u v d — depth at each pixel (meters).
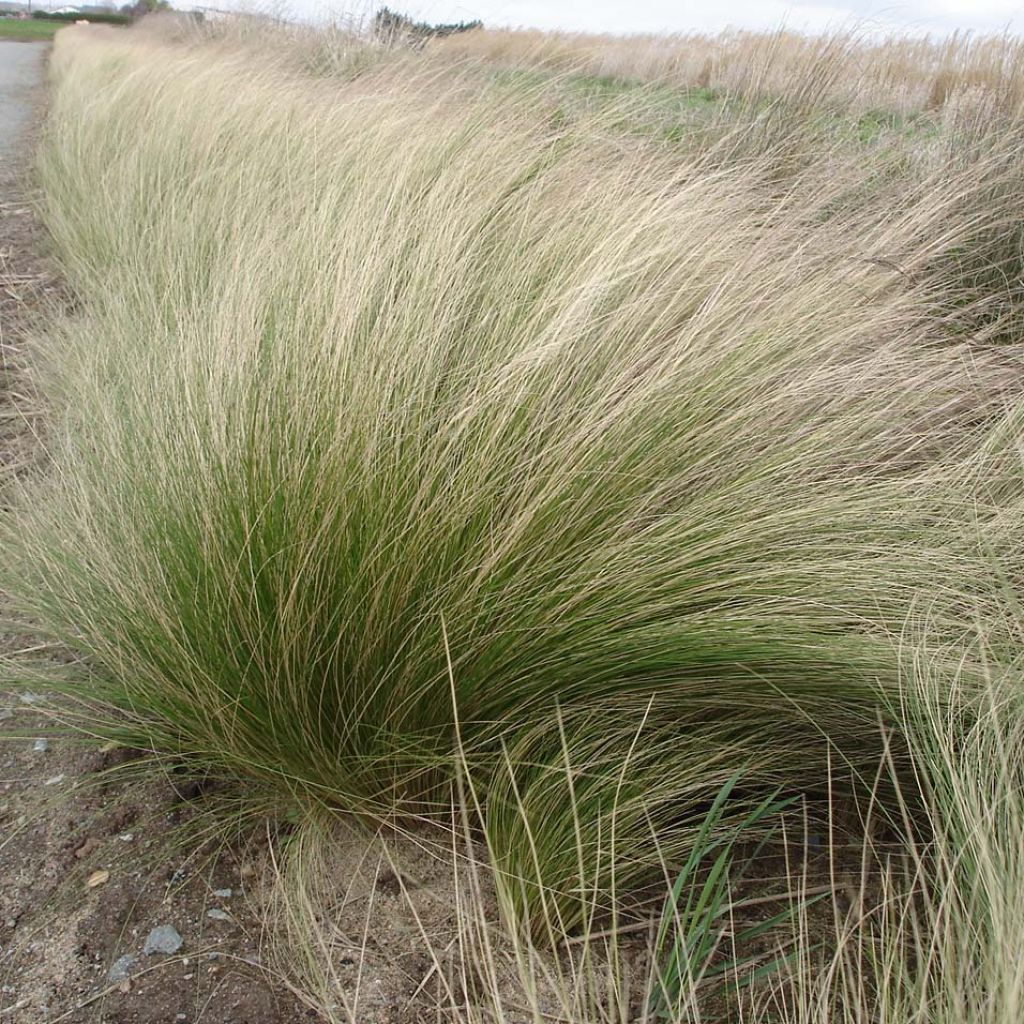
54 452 2.73
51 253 5.41
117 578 1.87
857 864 1.75
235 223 3.51
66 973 1.53
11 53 26.28
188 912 1.65
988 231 3.47
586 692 1.79
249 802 1.86
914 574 1.87
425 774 1.80
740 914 1.66
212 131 5.10
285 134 4.62
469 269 2.62
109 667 1.92
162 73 7.50
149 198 4.84
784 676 1.74
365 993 1.52
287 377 1.96
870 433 2.33
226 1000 1.50
